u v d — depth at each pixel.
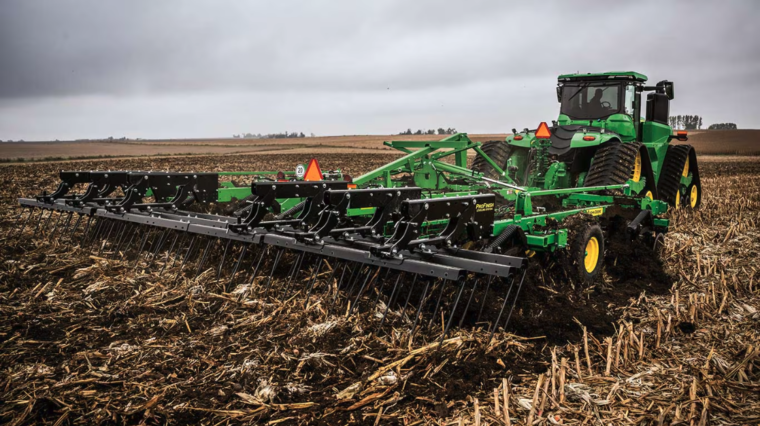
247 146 88.25
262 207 5.08
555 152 8.49
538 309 4.72
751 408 3.16
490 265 3.83
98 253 6.47
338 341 4.00
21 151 78.38
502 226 4.97
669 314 4.67
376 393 3.28
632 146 8.09
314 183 5.68
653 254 6.52
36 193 15.08
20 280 5.43
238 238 5.18
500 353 3.86
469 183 8.21
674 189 10.48
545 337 4.20
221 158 43.12
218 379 3.50
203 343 4.01
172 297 4.95
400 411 3.13
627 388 3.38
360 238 4.70
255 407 3.19
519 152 9.68
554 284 5.35
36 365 3.63
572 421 3.00
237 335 4.14
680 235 8.09
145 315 4.55
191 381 3.47
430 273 3.85
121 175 7.18
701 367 3.69
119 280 5.41
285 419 3.06
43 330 4.25
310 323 4.30
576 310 4.72
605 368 3.70
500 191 6.90
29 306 4.71
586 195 6.77
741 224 8.99
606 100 9.16
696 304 4.83
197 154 55.00
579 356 3.91
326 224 4.53
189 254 6.06
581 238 5.49
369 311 4.47
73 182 7.46
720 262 6.34
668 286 5.77
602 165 8.02
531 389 3.37
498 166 8.99
